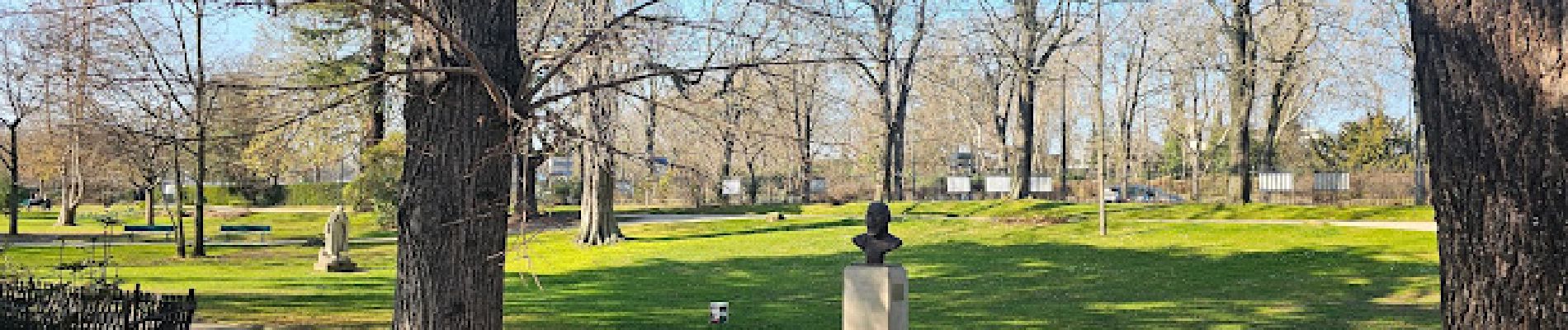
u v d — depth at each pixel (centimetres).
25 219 5353
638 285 2116
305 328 1329
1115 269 2252
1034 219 3291
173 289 1869
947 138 7738
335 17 1766
